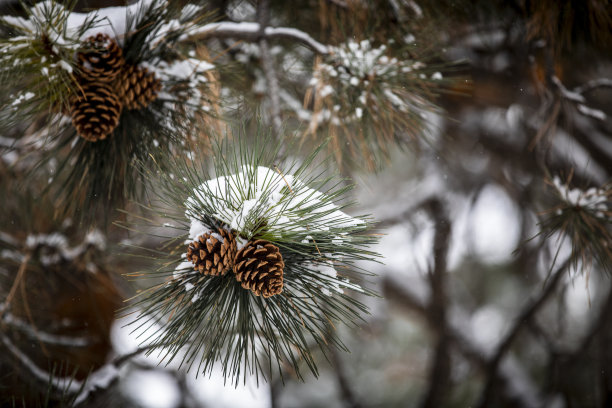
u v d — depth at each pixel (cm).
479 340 457
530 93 311
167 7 200
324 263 179
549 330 445
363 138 226
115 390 235
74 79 187
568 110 263
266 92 247
